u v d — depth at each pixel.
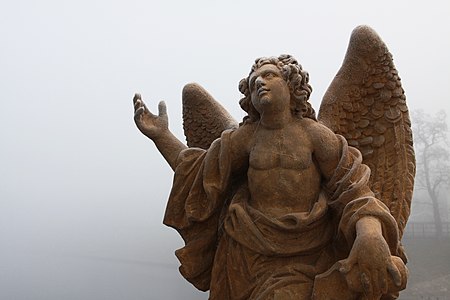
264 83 2.27
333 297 2.09
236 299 2.31
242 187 2.49
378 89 2.58
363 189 2.26
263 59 2.40
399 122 2.57
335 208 2.31
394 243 2.18
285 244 2.27
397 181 2.53
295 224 2.24
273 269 2.27
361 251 1.98
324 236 2.30
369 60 2.55
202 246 2.53
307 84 2.39
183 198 2.58
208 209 2.49
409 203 2.52
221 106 3.07
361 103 2.61
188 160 2.61
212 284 2.42
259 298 2.20
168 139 2.76
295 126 2.36
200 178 2.53
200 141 3.04
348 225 2.15
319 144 2.32
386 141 2.57
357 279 1.98
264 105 2.26
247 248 2.31
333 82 2.65
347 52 2.62
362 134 2.60
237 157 2.46
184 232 2.59
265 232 2.29
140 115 2.76
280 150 2.32
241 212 2.35
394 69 2.57
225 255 2.43
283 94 2.30
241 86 2.44
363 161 2.59
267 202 2.34
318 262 2.27
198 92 3.03
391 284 1.96
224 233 2.47
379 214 2.12
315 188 2.34
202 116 3.03
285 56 2.42
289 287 2.20
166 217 2.60
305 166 2.30
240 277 2.32
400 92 2.58
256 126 2.44
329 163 2.33
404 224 2.49
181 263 2.51
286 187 2.30
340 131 2.60
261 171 2.34
